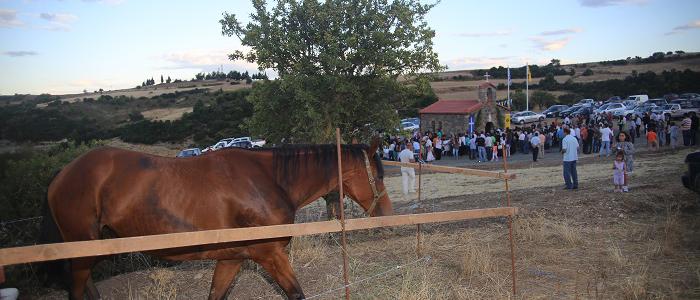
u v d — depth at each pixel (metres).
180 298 5.92
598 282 5.89
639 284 5.48
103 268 6.96
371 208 5.39
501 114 44.44
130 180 4.41
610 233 8.13
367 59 10.70
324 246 7.62
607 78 107.12
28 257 3.04
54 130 49.41
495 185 15.38
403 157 14.47
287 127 11.33
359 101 10.72
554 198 11.16
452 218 4.94
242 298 5.82
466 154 32.56
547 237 7.97
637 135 32.50
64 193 4.52
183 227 4.36
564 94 88.00
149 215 4.36
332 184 5.19
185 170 4.52
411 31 10.73
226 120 53.12
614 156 22.53
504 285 5.92
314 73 10.85
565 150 12.73
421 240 7.98
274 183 4.82
